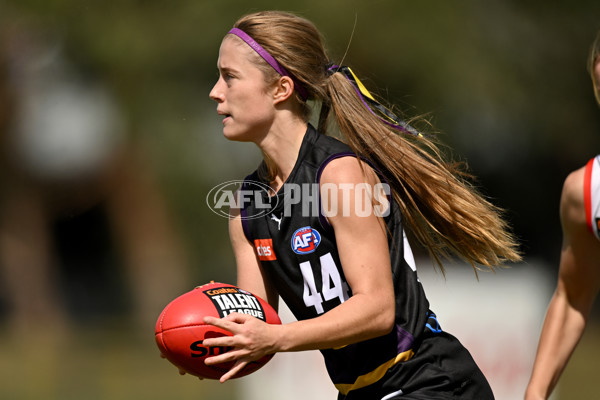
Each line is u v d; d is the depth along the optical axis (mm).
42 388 34500
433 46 52188
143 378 37531
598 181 11320
